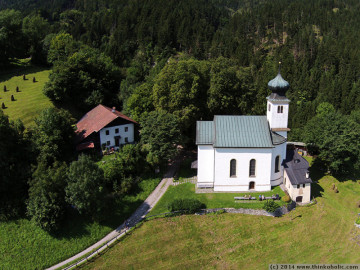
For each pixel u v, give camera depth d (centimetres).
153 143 6022
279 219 5094
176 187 5903
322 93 12350
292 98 12419
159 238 4841
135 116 7456
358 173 6594
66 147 6419
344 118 6344
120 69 10781
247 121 5678
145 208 5438
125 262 4525
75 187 4722
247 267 4372
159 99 6900
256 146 5347
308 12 19500
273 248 4638
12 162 5594
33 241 4859
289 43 16050
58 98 8356
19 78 10512
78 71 8888
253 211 5181
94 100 8500
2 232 4978
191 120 6838
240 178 5575
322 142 6244
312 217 5181
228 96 7056
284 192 5562
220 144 5406
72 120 6631
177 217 5175
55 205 4872
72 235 4934
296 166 5666
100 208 4884
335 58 14400
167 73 6831
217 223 5041
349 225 5134
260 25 18162
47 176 5003
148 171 6216
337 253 4578
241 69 7850
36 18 13338
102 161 6444
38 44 12206
